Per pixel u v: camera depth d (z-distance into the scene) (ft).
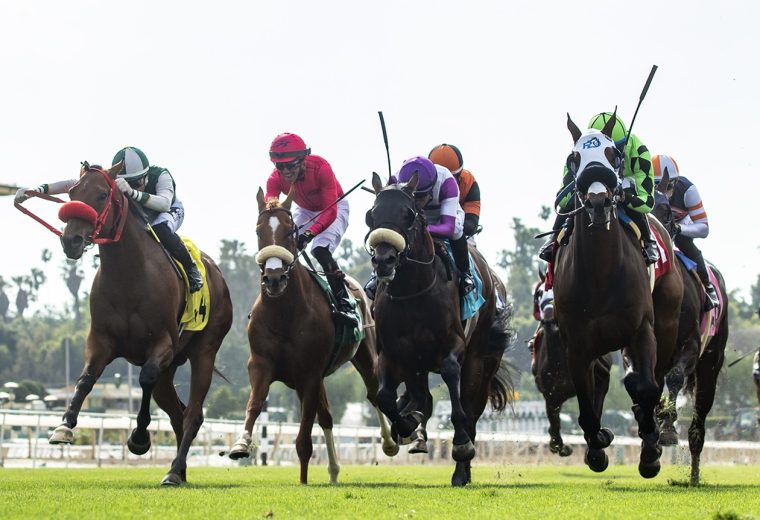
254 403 42.63
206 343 44.83
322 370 45.47
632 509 27.63
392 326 41.42
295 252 42.52
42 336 351.46
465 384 46.14
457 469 42.68
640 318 37.52
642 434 38.73
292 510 26.73
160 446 114.01
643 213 39.27
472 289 43.11
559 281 38.73
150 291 40.57
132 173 42.96
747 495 33.40
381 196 40.04
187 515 25.16
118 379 203.10
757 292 376.68
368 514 25.77
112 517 24.53
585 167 35.96
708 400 49.06
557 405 58.90
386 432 53.01
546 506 28.55
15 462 95.45
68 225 38.75
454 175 46.78
